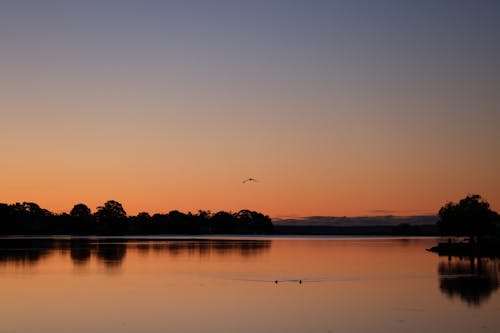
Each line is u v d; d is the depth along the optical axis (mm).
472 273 73625
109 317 42156
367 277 67938
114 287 57875
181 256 106562
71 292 54188
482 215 124188
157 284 60406
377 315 43250
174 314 43250
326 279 65688
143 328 38688
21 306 46469
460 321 41188
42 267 79188
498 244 127062
